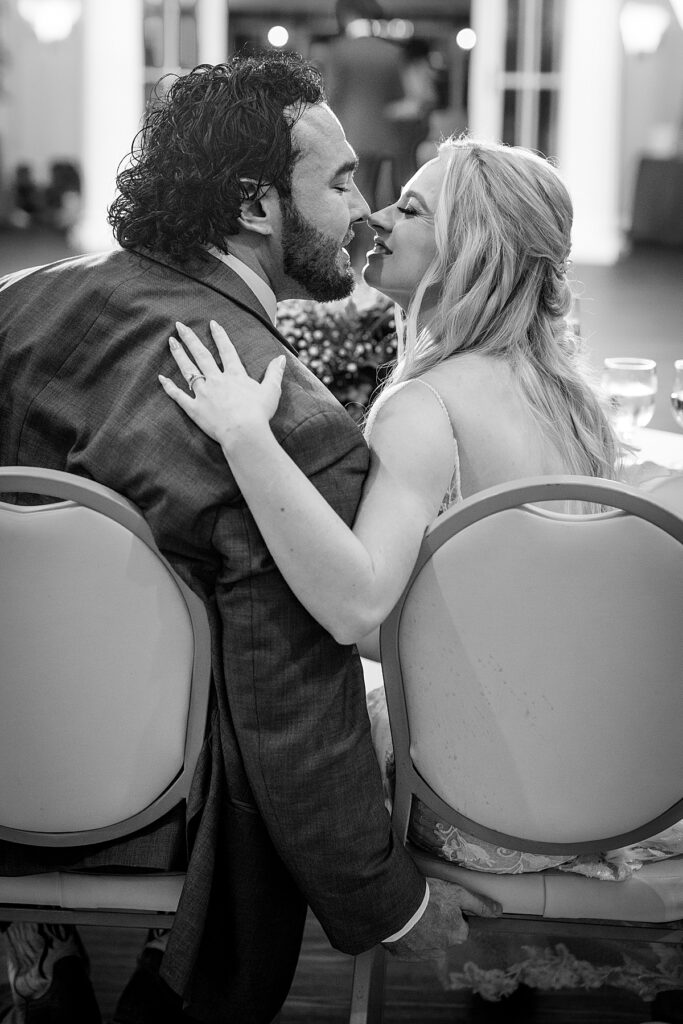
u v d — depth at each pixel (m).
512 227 1.43
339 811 1.28
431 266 1.50
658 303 7.18
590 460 1.48
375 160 6.40
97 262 1.34
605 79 8.68
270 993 1.40
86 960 1.67
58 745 1.30
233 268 1.34
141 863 1.35
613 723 1.26
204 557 1.24
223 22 8.32
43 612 1.24
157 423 1.23
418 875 1.35
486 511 1.19
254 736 1.27
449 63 14.98
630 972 1.80
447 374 1.40
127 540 1.22
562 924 1.40
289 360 1.29
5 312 1.34
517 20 8.33
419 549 1.24
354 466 1.26
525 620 1.22
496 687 1.26
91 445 1.25
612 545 1.19
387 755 1.48
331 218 1.36
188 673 1.29
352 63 6.26
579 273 8.31
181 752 1.32
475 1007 1.73
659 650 1.23
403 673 1.31
